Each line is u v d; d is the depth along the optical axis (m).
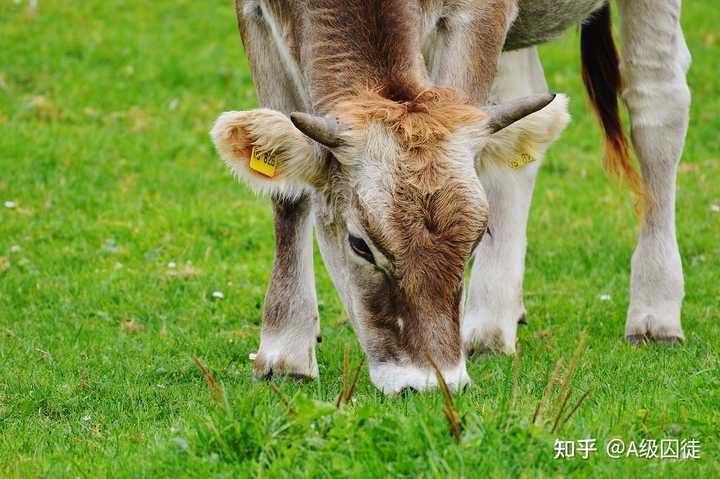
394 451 6.02
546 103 7.46
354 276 7.27
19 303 11.30
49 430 7.68
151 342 10.12
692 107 19.73
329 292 12.02
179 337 10.31
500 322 9.79
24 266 12.37
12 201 14.50
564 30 10.27
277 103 8.98
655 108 10.32
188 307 11.38
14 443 7.34
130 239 13.55
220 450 6.34
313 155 7.49
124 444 7.00
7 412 8.13
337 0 7.84
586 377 8.37
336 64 7.69
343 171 7.32
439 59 8.45
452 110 7.25
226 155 7.40
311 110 8.17
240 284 12.13
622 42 10.38
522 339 10.19
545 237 13.85
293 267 9.04
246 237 13.71
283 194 7.89
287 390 8.27
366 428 6.19
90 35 21.23
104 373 9.13
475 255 10.12
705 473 6.09
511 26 9.62
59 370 9.16
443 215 6.91
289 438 6.27
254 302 11.56
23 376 8.91
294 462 6.04
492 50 8.52
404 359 7.00
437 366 6.87
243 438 6.38
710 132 18.69
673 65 10.32
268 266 12.84
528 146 7.82
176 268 12.62
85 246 13.17
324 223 7.78
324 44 7.78
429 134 7.09
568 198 15.47
